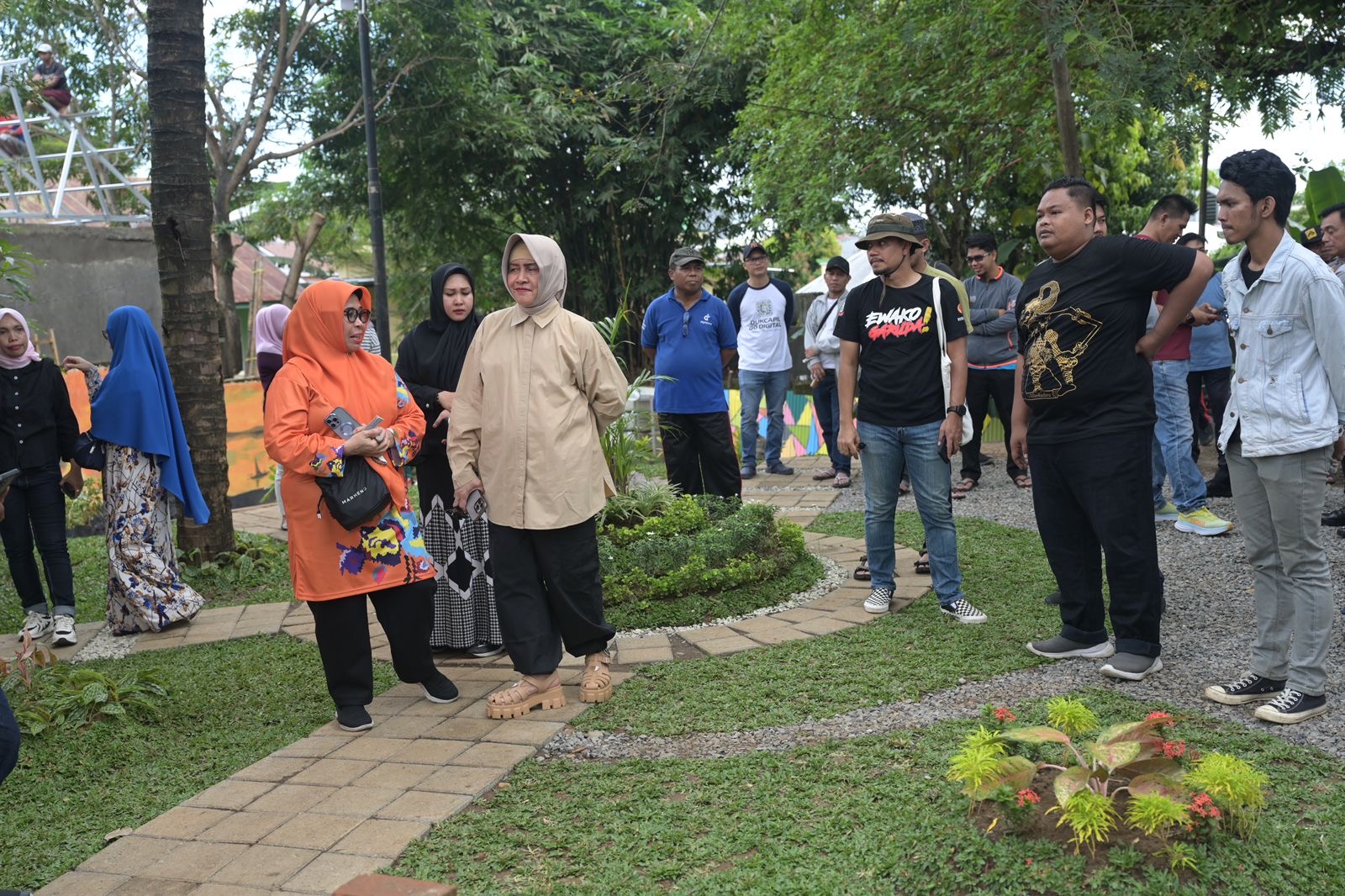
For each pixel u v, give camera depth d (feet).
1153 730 9.82
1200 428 32.71
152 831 11.39
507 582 14.44
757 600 19.31
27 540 20.45
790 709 13.99
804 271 94.07
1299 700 12.69
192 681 16.92
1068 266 14.69
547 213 75.36
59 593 20.26
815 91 40.29
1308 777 11.07
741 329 34.42
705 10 63.87
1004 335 28.96
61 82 54.85
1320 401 12.50
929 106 36.76
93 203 71.92
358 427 13.92
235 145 67.51
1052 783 10.09
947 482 17.69
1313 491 12.56
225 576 23.70
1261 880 8.86
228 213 68.39
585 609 14.60
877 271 17.62
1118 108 26.91
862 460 18.38
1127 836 9.13
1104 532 14.49
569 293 76.89
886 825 10.34
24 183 61.82
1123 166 51.29
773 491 32.09
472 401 14.85
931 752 12.00
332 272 99.14
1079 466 14.60
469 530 17.15
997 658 15.60
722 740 13.20
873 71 37.52
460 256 78.43
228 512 24.58
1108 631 16.69
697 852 10.19
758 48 56.34
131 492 20.20
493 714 14.23
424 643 14.82
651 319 25.67
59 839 11.58
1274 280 12.73
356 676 14.28
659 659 16.53
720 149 54.34
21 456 19.92
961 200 47.52
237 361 69.67
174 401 20.85
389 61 64.95
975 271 29.19
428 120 67.31
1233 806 9.24
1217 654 15.30
